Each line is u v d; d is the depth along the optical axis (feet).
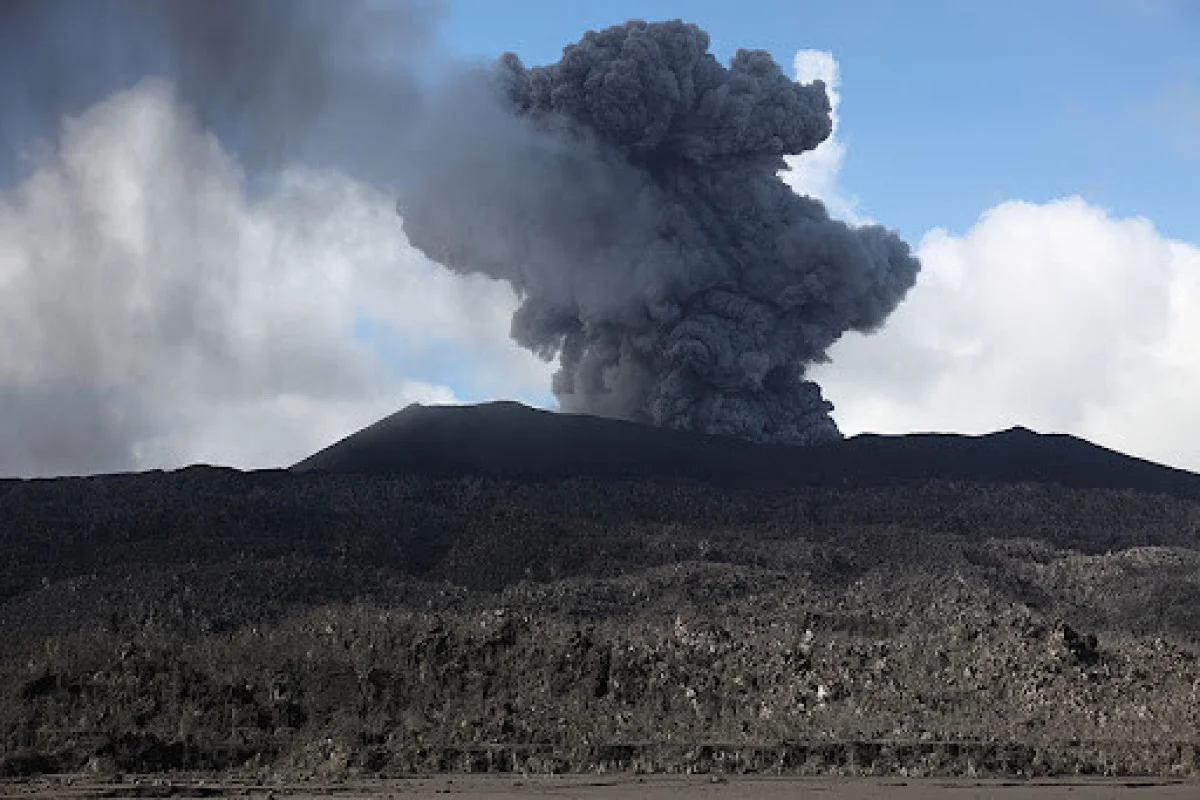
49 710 589.32
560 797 465.06
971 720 606.14
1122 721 599.98
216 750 568.00
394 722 600.39
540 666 640.17
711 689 628.28
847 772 544.62
